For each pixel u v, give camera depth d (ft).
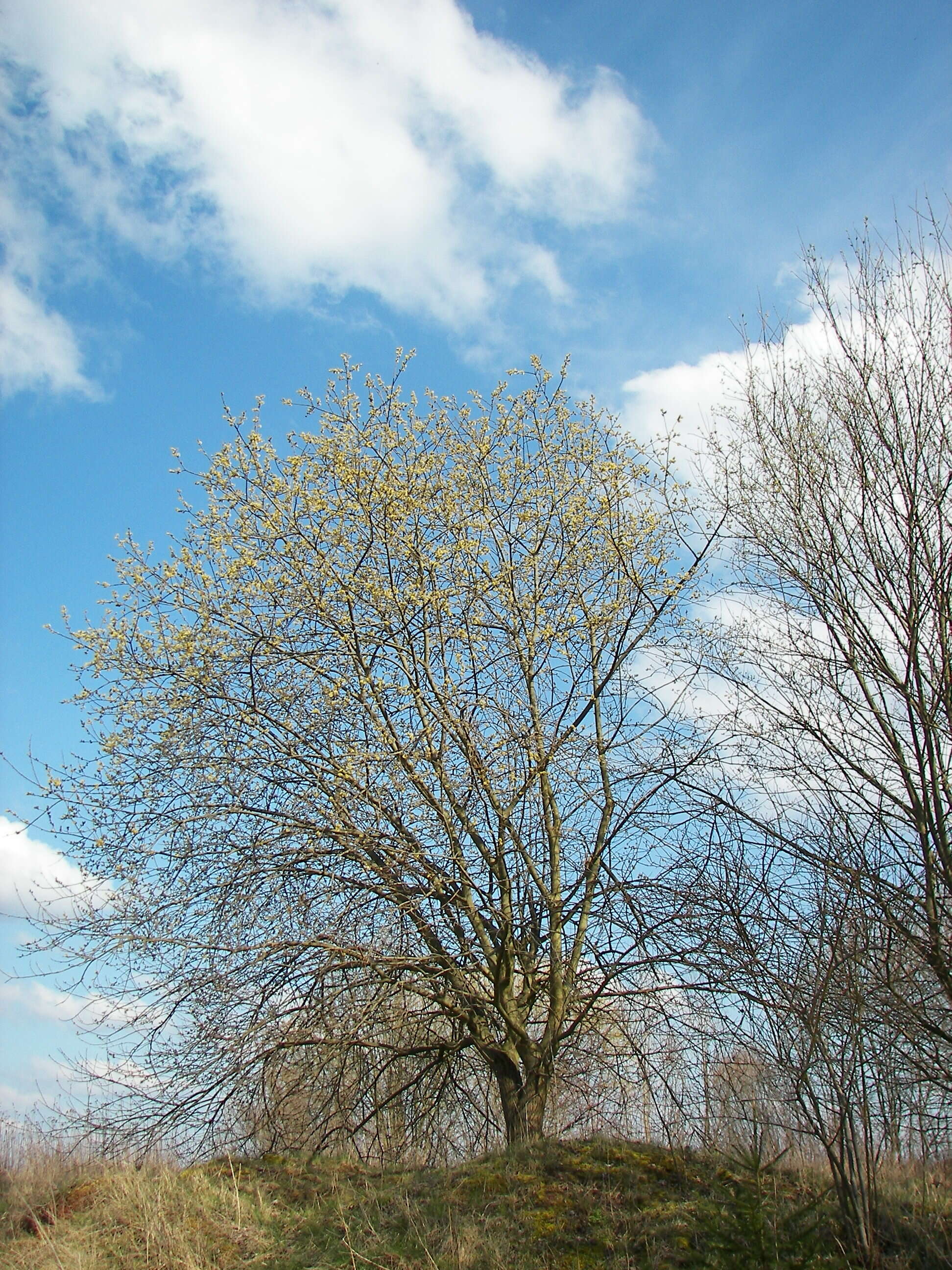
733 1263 21.33
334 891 38.22
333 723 39.45
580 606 42.75
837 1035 24.77
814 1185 27.53
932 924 26.16
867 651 30.37
